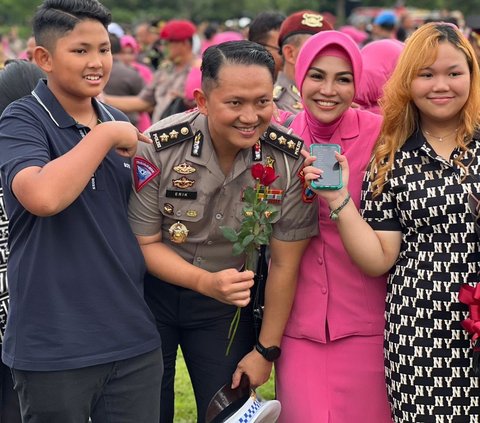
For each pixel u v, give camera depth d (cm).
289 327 363
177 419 493
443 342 329
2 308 348
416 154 334
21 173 287
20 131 299
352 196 355
